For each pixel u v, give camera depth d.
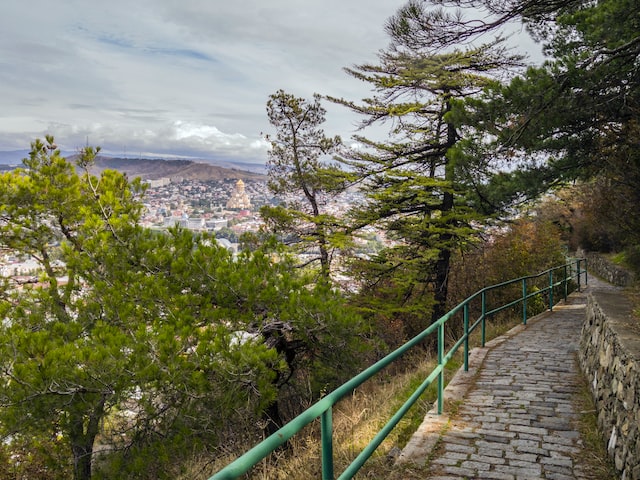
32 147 13.77
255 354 9.02
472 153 10.85
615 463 4.48
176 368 8.59
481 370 8.21
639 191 11.93
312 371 12.88
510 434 5.39
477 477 4.41
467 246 18.25
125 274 10.77
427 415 6.05
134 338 9.32
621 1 8.45
